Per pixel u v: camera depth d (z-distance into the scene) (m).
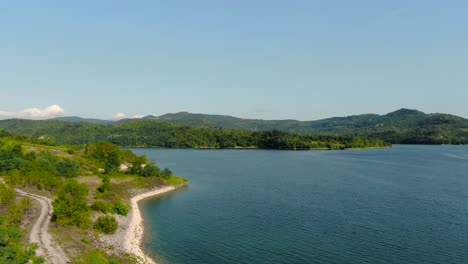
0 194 88.75
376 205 116.44
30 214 85.81
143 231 90.06
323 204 118.25
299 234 86.69
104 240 77.56
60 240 69.44
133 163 168.88
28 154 159.12
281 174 194.38
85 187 114.25
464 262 70.31
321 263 69.94
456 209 110.94
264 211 109.31
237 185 158.62
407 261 70.81
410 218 100.69
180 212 109.31
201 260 71.62
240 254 74.50
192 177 184.25
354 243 80.50
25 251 58.12
